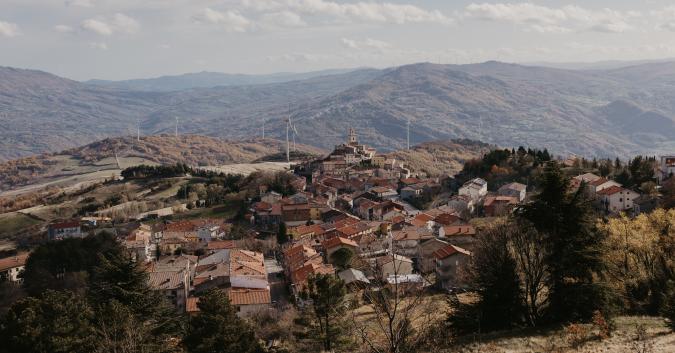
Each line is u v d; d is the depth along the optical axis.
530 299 59.00
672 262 61.25
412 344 36.91
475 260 62.88
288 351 65.31
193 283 109.56
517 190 156.50
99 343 51.16
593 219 52.91
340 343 59.19
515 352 44.91
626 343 44.53
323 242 129.75
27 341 52.25
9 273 142.75
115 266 67.00
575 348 44.47
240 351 56.75
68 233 184.50
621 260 62.25
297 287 98.94
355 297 68.19
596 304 50.56
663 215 66.00
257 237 162.25
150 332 59.12
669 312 51.94
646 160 157.62
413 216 159.00
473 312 53.97
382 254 111.00
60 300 56.91
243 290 99.69
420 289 42.47
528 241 54.06
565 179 52.09
